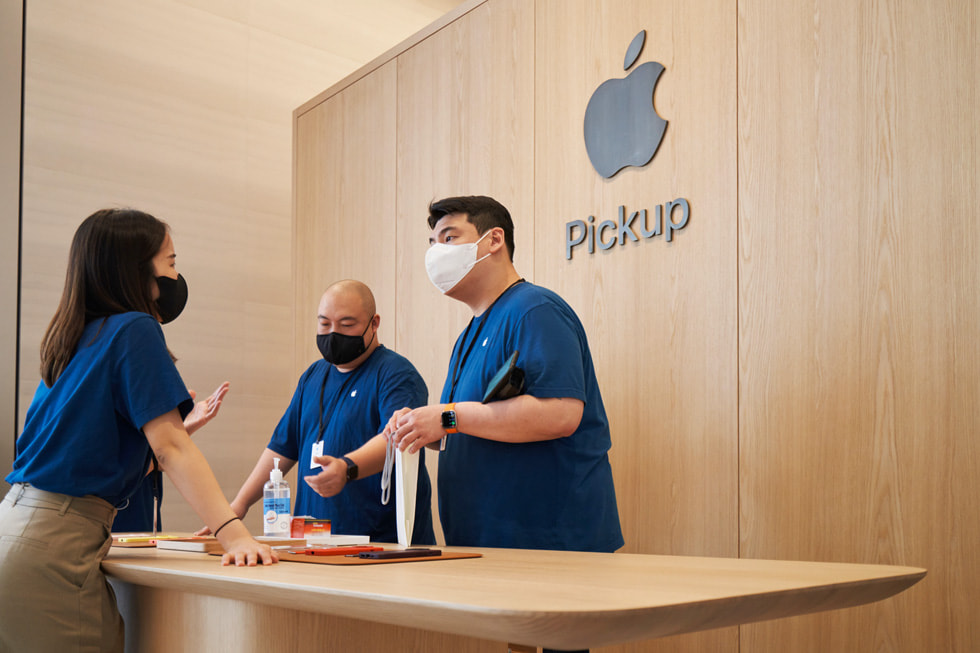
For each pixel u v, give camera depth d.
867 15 2.28
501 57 3.48
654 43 2.85
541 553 1.66
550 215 3.19
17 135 4.11
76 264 1.67
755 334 2.48
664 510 2.68
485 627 0.85
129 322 1.61
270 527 1.96
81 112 4.31
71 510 1.53
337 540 1.90
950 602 2.00
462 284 2.26
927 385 2.08
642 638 0.88
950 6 2.10
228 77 4.87
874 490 2.17
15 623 1.44
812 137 2.38
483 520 2.07
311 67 5.22
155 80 4.59
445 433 1.90
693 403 2.63
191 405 1.61
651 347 2.77
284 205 5.04
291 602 1.10
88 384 1.57
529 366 1.99
